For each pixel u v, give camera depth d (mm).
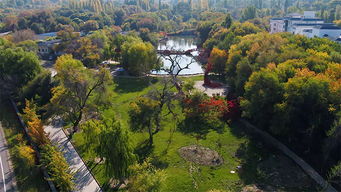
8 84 76062
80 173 45594
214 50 96250
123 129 40656
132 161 40719
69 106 56375
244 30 123562
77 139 56312
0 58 76812
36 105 64125
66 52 116250
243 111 59344
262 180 44281
